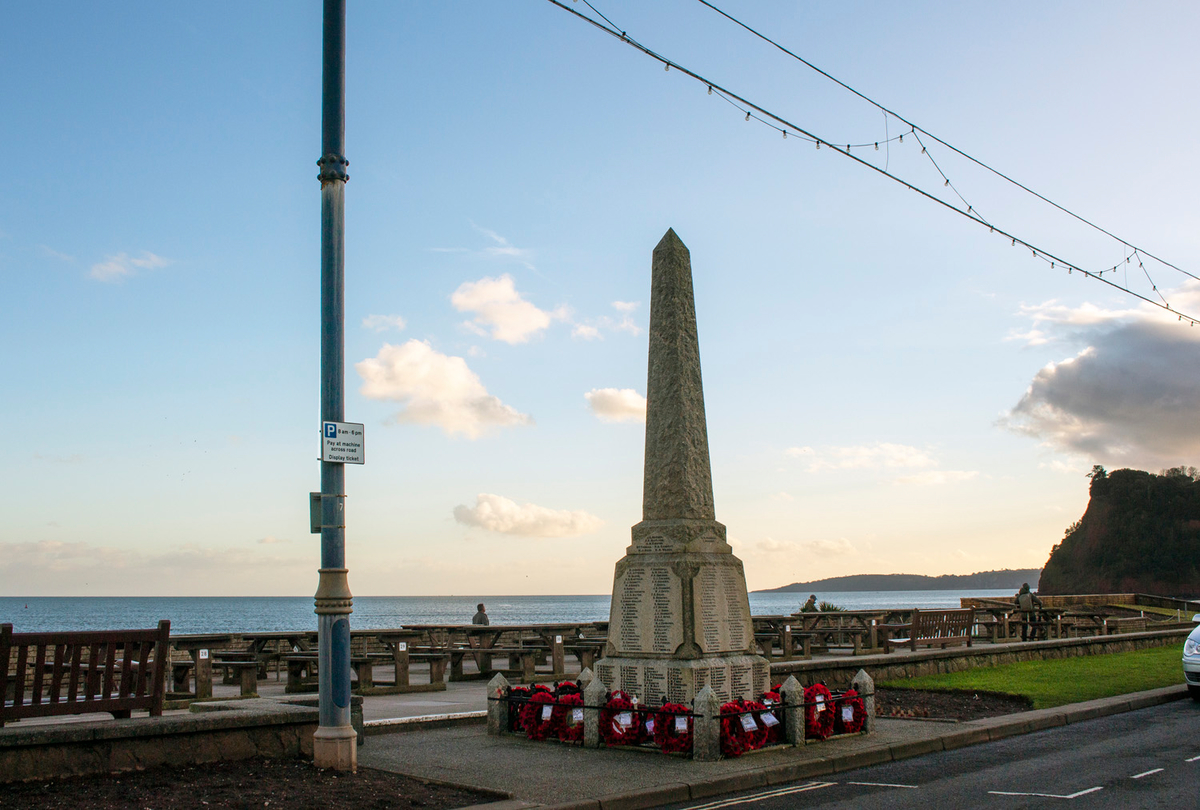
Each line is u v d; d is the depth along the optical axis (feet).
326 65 31.48
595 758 32.42
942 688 51.42
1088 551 426.51
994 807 25.72
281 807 23.76
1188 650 50.52
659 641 36.63
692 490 38.04
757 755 32.99
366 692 49.98
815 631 70.38
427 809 24.95
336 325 30.32
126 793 23.66
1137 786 28.32
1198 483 407.85
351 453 29.94
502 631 64.39
